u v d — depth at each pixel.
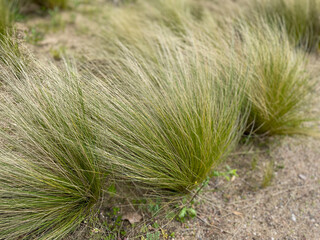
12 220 0.46
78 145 0.49
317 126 0.80
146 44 0.86
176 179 0.53
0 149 0.47
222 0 1.24
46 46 0.94
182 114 0.53
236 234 0.55
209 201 0.60
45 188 0.48
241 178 0.66
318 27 1.05
